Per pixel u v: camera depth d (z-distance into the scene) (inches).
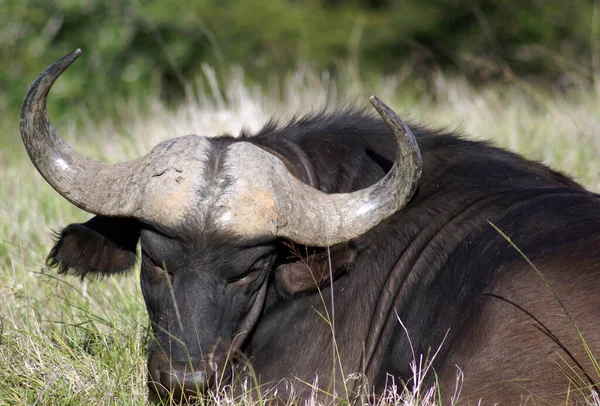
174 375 595.2
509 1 3159.5
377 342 677.3
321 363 673.6
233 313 634.8
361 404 650.2
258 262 634.2
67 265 706.2
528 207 676.1
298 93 1617.9
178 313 601.3
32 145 652.7
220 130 1279.5
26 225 1022.4
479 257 656.4
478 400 590.9
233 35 3191.4
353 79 1872.5
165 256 624.7
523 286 608.4
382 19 3459.6
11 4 2691.9
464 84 1962.4
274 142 722.2
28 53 2655.0
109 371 707.4
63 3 2691.9
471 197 710.5
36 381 690.8
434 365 632.4
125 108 2442.2
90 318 778.8
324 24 3420.3
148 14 2817.4
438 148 757.9
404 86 2199.8
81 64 2674.7
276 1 3447.3
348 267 669.3
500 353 596.1
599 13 3120.1
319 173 725.9
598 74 1790.1
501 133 1323.8
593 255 603.2
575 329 578.2
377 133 765.3
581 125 1298.0
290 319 693.9
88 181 653.3
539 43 3065.9
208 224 605.0
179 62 2876.5
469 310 628.7
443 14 3297.2
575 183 795.4
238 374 677.3
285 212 625.0
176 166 618.5
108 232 696.4
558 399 573.0
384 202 647.8
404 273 688.4
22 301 834.8
